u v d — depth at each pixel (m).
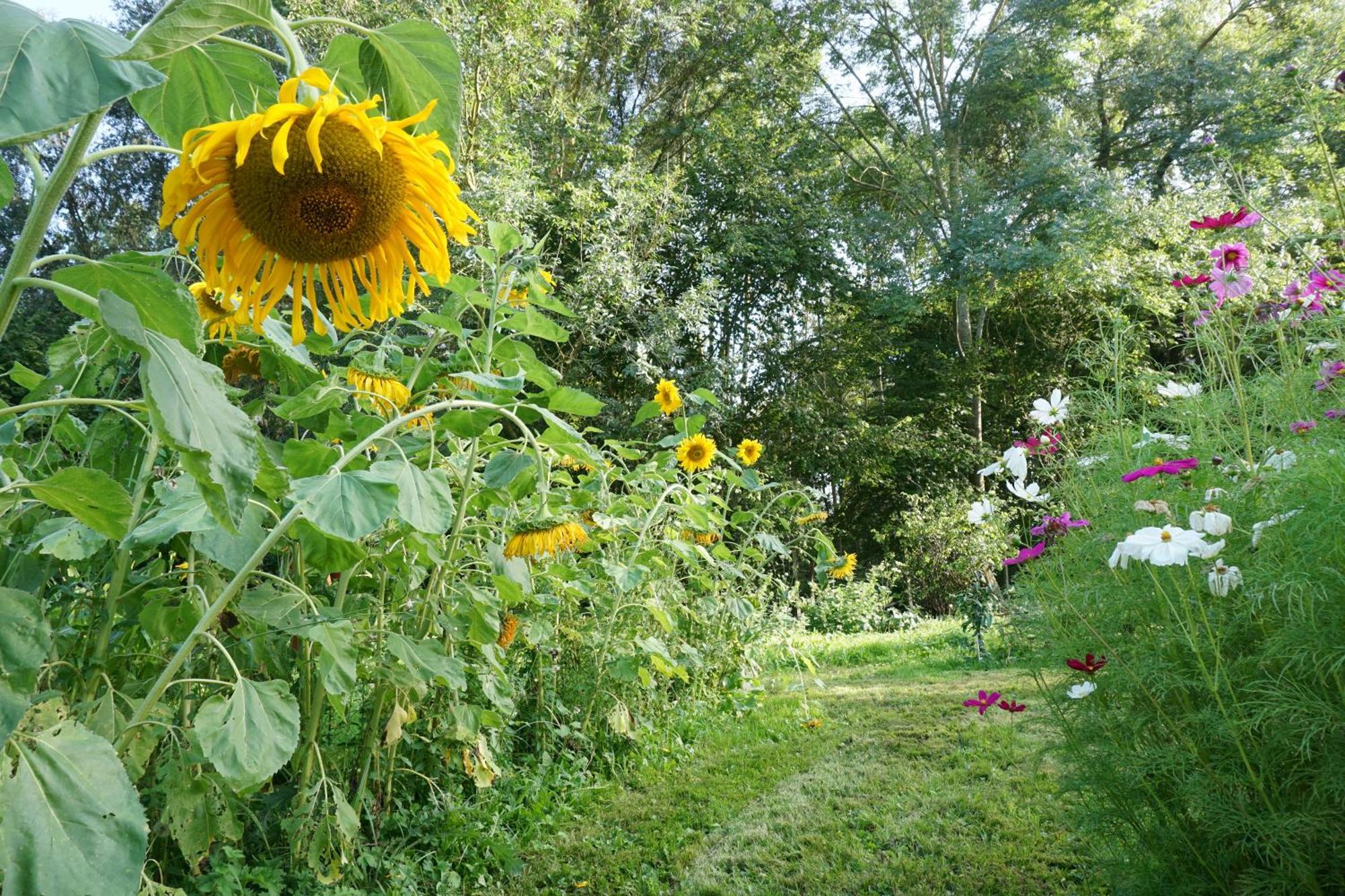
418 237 1.29
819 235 16.20
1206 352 2.75
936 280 16.44
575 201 11.94
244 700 1.92
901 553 17.17
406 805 3.36
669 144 16.97
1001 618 3.76
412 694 3.01
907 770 4.17
